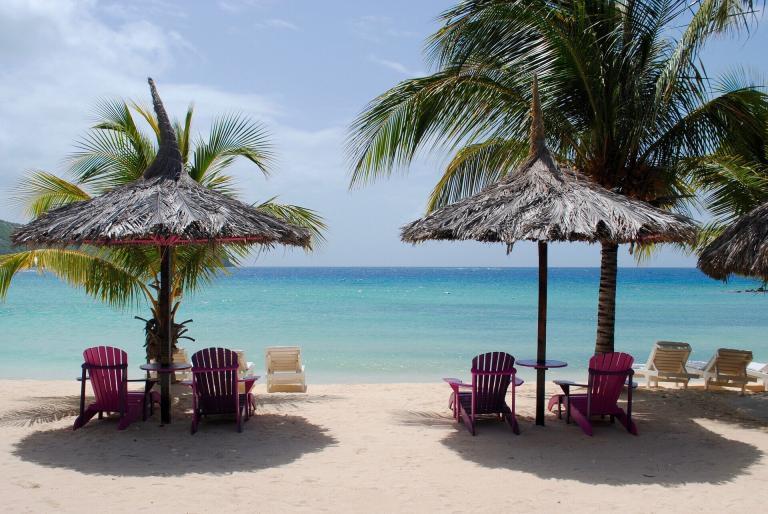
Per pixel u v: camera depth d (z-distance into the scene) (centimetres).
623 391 1018
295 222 1022
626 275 12988
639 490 549
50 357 1678
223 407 745
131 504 502
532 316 2991
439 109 950
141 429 748
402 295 4812
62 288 5475
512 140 1010
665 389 1081
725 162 992
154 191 711
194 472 588
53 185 938
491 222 658
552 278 10269
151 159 959
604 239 646
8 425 766
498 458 645
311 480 569
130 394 827
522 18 899
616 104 941
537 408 780
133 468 598
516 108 961
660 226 661
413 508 504
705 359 1803
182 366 772
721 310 3491
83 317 2788
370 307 3553
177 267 978
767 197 1002
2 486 542
